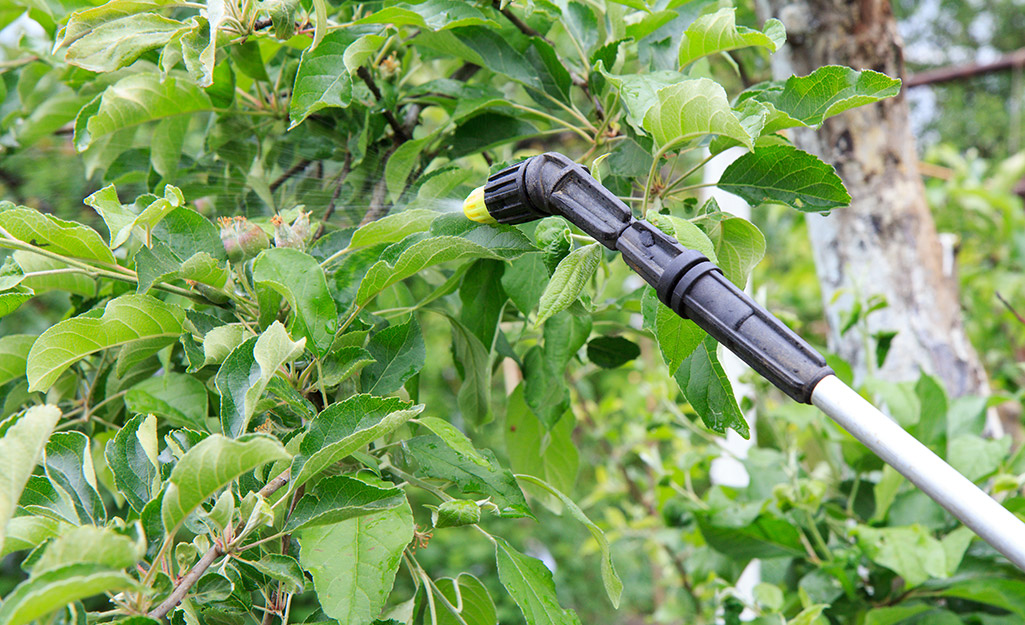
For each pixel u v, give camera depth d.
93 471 0.71
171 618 0.68
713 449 1.69
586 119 1.14
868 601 1.34
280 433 0.81
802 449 1.79
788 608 1.39
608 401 2.49
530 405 1.12
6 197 1.35
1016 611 1.21
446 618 0.94
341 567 0.70
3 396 1.12
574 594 5.42
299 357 0.79
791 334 0.64
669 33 1.13
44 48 1.38
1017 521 0.55
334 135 1.16
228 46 1.04
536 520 0.83
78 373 1.09
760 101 0.90
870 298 1.47
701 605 2.14
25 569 0.59
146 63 1.25
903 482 1.33
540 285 1.01
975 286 2.77
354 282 0.90
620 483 2.58
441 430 0.78
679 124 0.78
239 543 0.66
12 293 0.81
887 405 1.35
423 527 0.87
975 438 1.31
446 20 0.94
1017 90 3.40
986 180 3.82
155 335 0.83
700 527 1.37
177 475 0.58
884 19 1.60
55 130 1.39
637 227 0.72
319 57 0.91
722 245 0.91
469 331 1.05
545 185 0.77
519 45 1.18
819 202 0.89
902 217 1.61
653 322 0.84
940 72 3.36
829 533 1.43
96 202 0.79
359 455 0.80
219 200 1.23
